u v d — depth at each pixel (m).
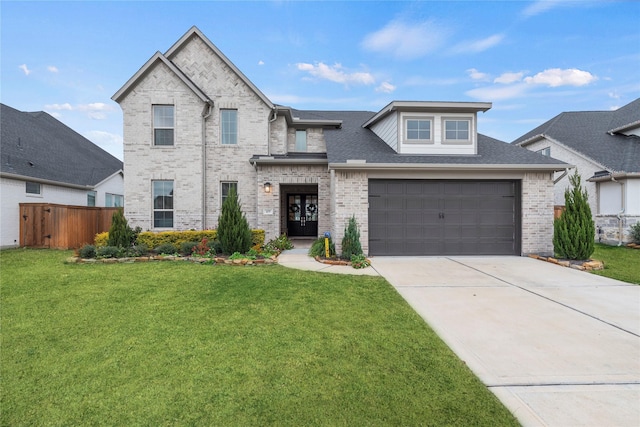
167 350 3.63
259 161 12.05
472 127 11.26
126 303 5.20
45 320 4.49
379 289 6.13
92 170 17.83
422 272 7.72
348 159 10.34
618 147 15.38
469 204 10.22
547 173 10.12
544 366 3.34
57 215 11.89
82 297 5.48
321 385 2.96
